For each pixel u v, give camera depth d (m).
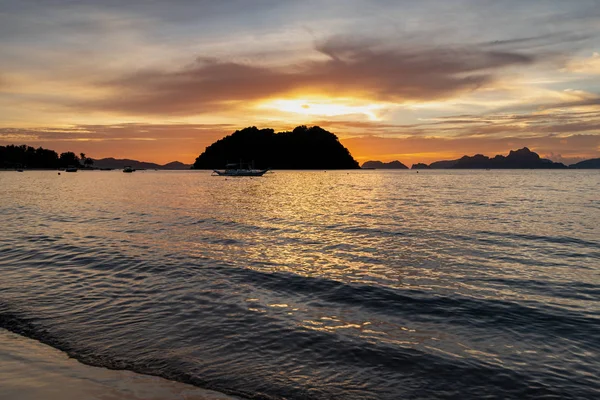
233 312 11.14
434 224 29.91
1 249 19.47
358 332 9.91
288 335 9.64
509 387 7.49
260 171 174.00
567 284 14.20
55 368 7.99
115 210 40.41
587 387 7.50
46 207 43.47
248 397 7.06
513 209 41.28
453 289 13.55
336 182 134.75
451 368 8.16
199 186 104.94
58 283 13.76
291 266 16.61
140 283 13.82
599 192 71.12
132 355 8.55
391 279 14.77
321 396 7.15
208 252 19.23
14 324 10.20
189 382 7.50
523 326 10.41
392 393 7.26
